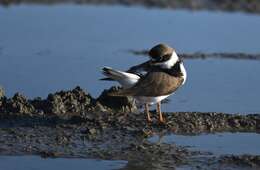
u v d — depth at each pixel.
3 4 29.53
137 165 11.99
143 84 13.66
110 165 11.98
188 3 29.97
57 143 12.97
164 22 26.67
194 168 11.88
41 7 29.27
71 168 11.80
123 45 22.92
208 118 14.58
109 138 13.29
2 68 19.23
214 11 28.89
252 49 22.86
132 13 28.38
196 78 18.89
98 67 19.75
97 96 16.59
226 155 12.53
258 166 11.98
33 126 13.88
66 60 20.55
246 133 13.98
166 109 15.63
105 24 26.22
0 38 23.36
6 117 14.39
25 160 12.16
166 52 14.14
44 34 24.28
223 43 23.48
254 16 28.12
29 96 16.39
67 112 14.93
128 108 15.42
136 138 13.37
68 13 28.08
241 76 19.27
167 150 12.77
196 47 22.83
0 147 12.69
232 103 16.33
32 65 19.73
